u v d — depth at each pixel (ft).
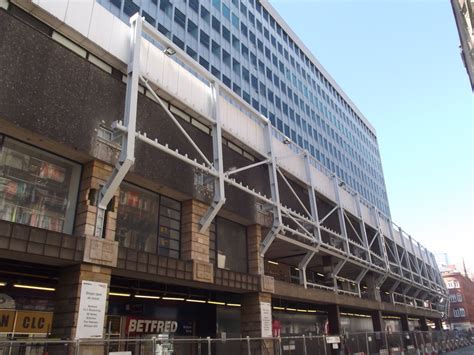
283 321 82.94
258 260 64.54
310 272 99.30
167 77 52.75
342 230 92.32
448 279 303.07
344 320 105.70
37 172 38.70
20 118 35.01
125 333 52.75
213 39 134.62
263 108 156.15
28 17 39.96
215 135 57.62
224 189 60.08
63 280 38.60
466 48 61.57
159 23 110.52
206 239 54.65
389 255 126.72
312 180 85.15
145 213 49.08
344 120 249.55
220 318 66.03
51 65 38.88
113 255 40.52
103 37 45.75
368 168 271.28
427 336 104.83
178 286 59.31
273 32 186.60
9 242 32.48
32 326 42.93
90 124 41.63
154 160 48.39
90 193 41.06
